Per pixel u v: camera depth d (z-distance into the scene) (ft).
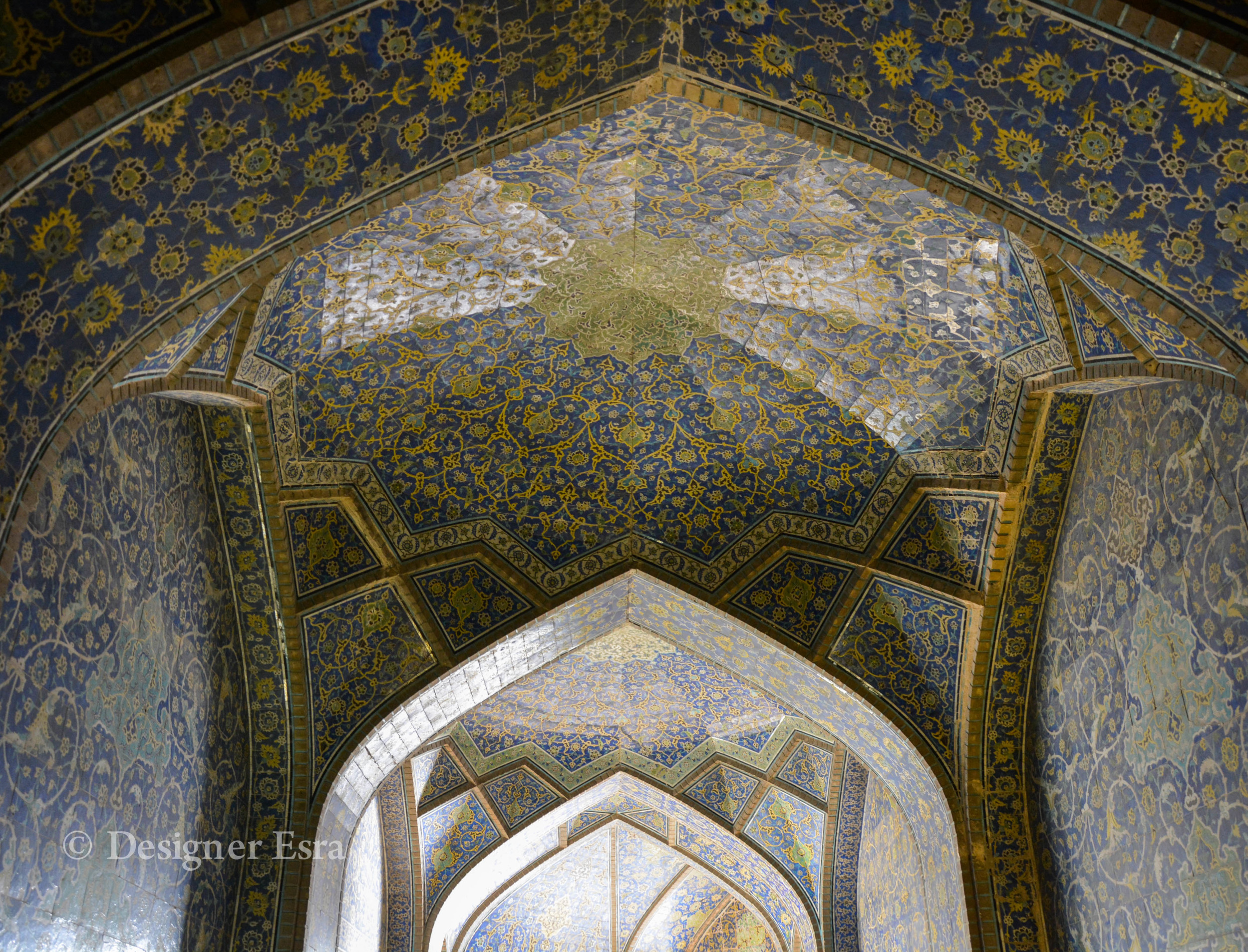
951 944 20.29
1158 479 15.33
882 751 21.52
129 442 14.75
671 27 12.43
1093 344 14.42
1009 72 11.09
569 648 22.74
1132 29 10.07
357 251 15.38
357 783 20.66
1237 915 13.55
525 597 20.51
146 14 9.43
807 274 16.80
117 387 12.57
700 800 30.37
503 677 21.99
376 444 19.26
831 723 22.26
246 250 11.64
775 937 31.86
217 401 16.16
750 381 19.39
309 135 11.14
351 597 19.53
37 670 12.28
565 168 14.88
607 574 20.81
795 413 19.57
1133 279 11.76
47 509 12.55
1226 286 11.15
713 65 12.67
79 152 9.57
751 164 14.71
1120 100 10.67
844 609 20.40
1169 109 10.44
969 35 11.01
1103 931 16.99
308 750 19.33
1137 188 11.14
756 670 22.20
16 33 8.95
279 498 18.31
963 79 11.39
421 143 12.08
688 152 14.66
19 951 11.79
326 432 18.57
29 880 12.02
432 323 17.78
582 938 37.11
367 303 16.65
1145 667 15.74
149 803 15.19
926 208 14.55
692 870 36.27
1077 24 10.33
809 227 15.76
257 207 11.35
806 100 12.51
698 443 20.30
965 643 19.67
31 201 9.49
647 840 32.96
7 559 10.02
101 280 10.53
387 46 10.85
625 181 15.37
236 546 18.38
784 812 30.01
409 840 29.14
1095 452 17.07
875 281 16.47
